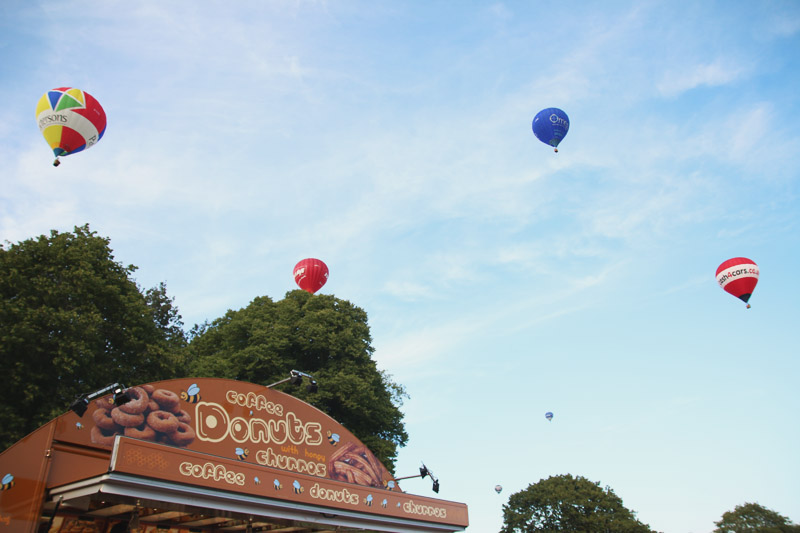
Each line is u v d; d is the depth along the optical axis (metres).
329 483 14.69
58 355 22.20
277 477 13.38
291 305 39.50
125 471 10.55
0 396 21.28
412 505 17.03
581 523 47.84
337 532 17.58
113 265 27.47
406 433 39.06
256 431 15.82
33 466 11.55
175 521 15.69
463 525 18.75
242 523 16.53
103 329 25.19
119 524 13.89
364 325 40.53
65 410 21.80
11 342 21.09
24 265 24.06
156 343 27.39
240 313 39.91
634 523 46.69
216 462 12.20
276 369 35.66
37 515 11.28
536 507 50.53
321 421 17.84
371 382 38.03
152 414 13.80
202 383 15.11
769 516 49.84
